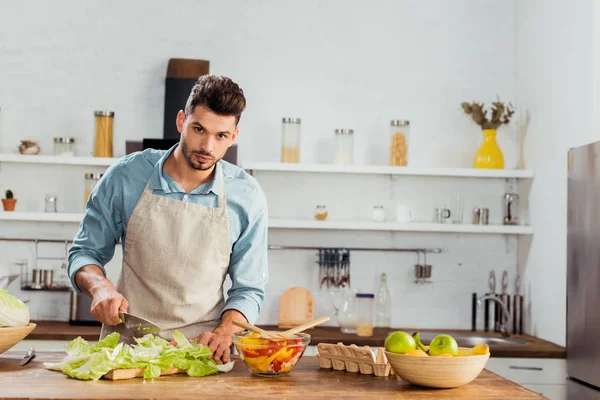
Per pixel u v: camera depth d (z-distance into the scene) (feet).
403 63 16.01
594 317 11.28
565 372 13.25
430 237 16.03
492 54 16.17
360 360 7.92
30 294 15.26
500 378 7.88
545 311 14.53
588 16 12.89
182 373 7.59
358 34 15.97
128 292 9.15
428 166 15.98
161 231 8.93
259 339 7.50
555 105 14.19
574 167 12.05
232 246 9.30
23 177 15.31
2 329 7.64
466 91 16.10
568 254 12.25
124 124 15.48
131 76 15.52
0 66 15.29
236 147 14.46
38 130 15.34
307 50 15.85
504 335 15.01
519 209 15.88
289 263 15.70
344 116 15.88
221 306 9.36
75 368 7.30
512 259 16.10
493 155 15.31
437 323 15.97
